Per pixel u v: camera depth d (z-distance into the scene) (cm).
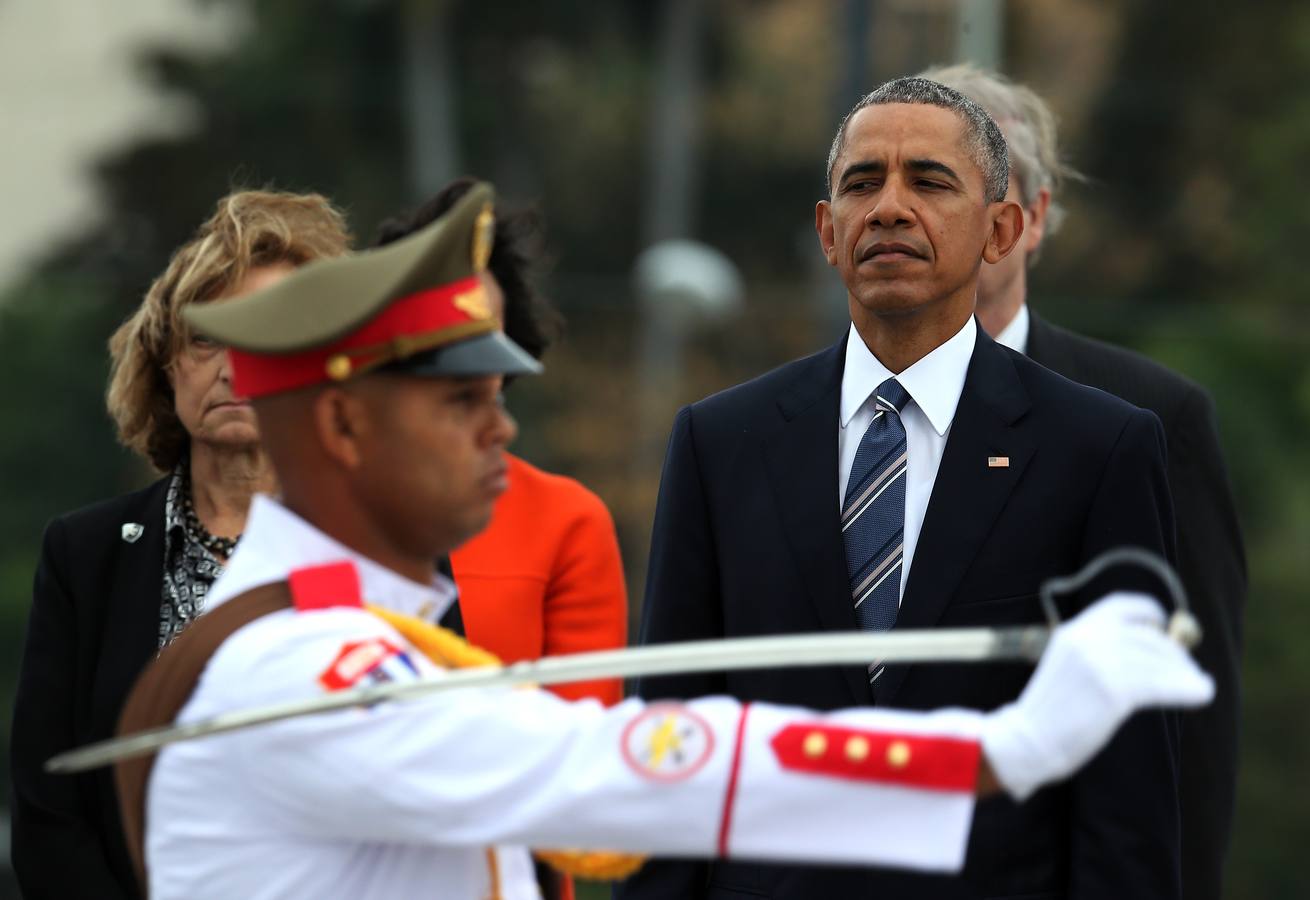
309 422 1036
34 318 9881
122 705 1505
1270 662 9406
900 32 11294
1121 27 12200
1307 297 11625
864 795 964
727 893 1452
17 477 9594
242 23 11900
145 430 1609
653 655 984
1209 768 1742
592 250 12075
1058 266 11656
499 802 984
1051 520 1410
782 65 12319
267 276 1565
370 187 11581
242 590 1052
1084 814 1380
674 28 12194
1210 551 1784
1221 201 11906
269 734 991
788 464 1481
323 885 1006
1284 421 10275
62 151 11675
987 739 959
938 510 1422
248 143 11612
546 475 1708
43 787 1507
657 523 1541
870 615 1430
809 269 12088
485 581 1627
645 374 11494
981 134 1477
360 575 1050
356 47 11825
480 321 1034
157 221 11519
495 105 12081
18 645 9100
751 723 983
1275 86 12138
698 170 12269
